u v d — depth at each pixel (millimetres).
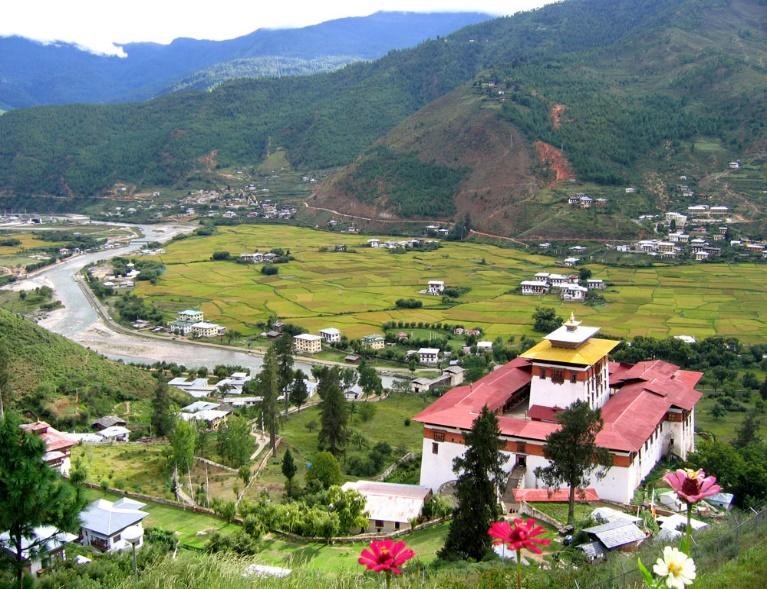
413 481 110688
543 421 102188
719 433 129500
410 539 84938
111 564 57062
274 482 109312
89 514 78625
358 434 135000
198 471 113312
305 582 45344
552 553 68688
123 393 158750
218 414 147875
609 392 117062
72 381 153625
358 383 169625
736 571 36625
